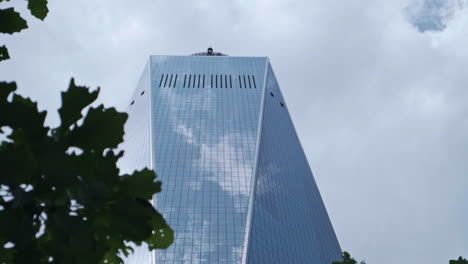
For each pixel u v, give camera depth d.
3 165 2.64
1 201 2.70
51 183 2.74
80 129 3.05
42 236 2.94
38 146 2.78
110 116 3.08
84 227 2.81
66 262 2.79
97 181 2.88
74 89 3.01
